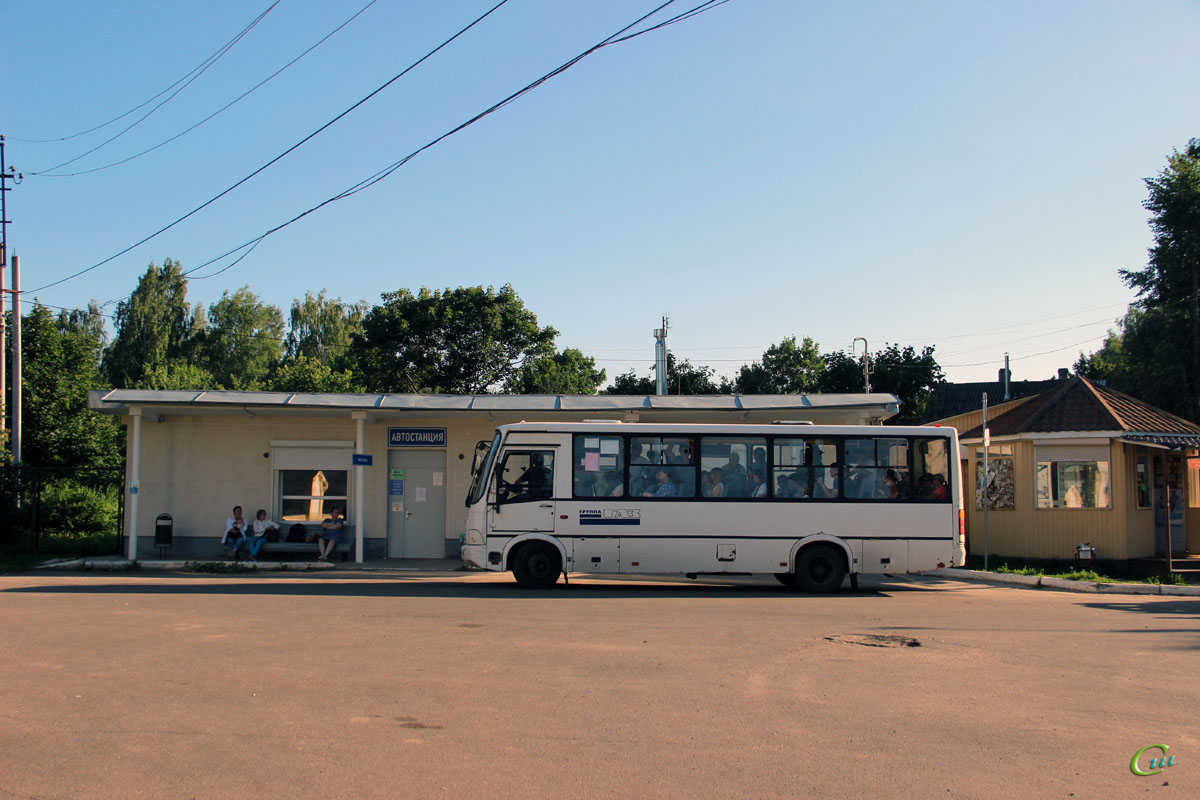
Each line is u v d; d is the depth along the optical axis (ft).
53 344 110.22
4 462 78.84
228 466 70.33
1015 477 69.41
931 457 53.16
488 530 52.21
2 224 94.27
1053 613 42.11
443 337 150.00
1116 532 64.75
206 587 50.21
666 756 19.36
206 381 181.06
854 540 52.19
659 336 116.06
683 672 27.61
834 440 52.90
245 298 217.97
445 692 24.50
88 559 66.03
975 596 50.03
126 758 18.62
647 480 52.44
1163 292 109.09
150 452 69.97
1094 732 21.67
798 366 169.89
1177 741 20.99
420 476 71.46
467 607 41.73
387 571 63.36
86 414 110.32
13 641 31.42
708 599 46.68
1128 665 29.53
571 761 18.93
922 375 159.33
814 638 34.06
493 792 17.04
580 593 49.47
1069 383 71.92
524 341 153.58
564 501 52.16
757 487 52.49
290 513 70.59
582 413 67.31
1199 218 104.83
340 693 24.20
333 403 65.72
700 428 52.70
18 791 16.66
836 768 18.76
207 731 20.57
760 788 17.51
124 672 26.43
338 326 224.53
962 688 25.99
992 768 18.90
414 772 18.06
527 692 24.71
